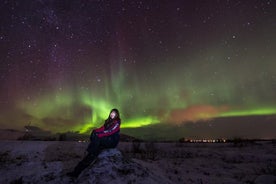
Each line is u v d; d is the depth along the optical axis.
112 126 5.64
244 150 15.47
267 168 9.17
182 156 12.39
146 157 11.08
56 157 10.21
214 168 9.22
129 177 5.13
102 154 5.59
